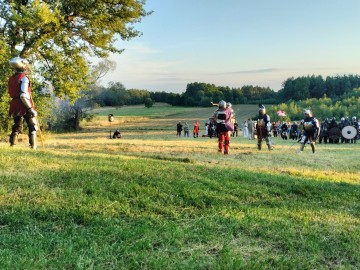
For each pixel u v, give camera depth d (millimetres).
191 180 7484
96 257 4004
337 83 145250
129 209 5621
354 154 17953
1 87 21625
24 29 21750
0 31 22391
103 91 121438
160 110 127812
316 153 17766
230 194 6945
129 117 103500
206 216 5609
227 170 8984
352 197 7617
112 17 23906
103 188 6391
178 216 5559
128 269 3809
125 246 4293
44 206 5344
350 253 4598
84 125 86438
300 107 98000
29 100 10203
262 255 4363
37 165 7520
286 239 4871
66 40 22797
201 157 14008
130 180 7012
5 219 4891
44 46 22609
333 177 10633
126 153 14719
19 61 10172
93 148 17547
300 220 5758
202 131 66875
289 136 43531
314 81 148250
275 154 16328
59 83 24000
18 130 10508
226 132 15578
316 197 7465
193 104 154375
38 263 3748
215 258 4176
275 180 8320
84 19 23781
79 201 5684
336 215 6238
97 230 4770
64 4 22781
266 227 5254
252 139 35469
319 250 4594
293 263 4180
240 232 5066
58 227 4844
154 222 5250
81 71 24391
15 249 4125
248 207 6246
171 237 4645
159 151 16453
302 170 11781
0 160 7664
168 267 3859
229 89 167250
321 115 91062
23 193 5824
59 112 68062
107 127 83000
